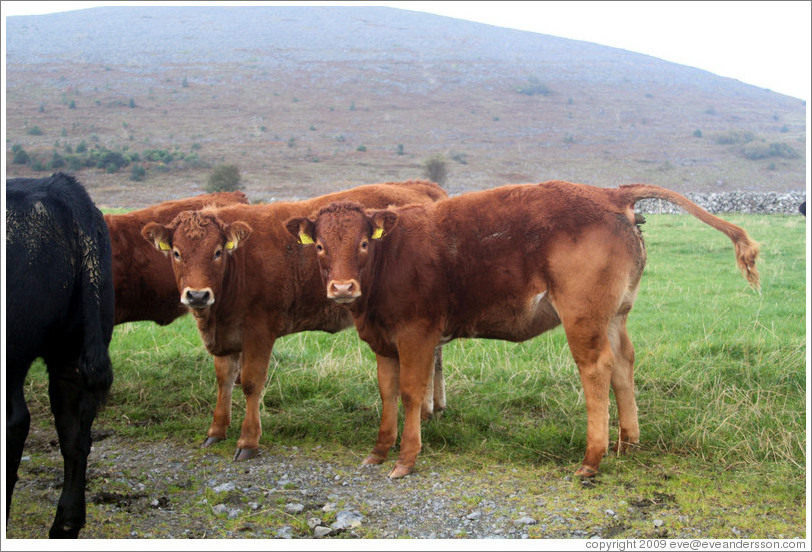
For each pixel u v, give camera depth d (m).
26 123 127.56
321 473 5.17
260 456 5.54
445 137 133.75
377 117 149.62
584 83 193.38
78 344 4.08
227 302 5.78
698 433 5.51
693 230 19.59
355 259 5.14
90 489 4.80
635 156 120.00
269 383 7.05
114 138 121.56
